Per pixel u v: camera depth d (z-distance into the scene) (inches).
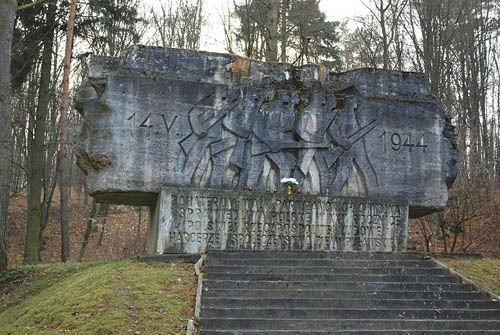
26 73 866.1
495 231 925.8
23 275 573.6
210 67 580.7
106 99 542.0
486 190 1037.8
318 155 579.2
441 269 473.4
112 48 1006.4
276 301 388.2
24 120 1034.1
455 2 1230.3
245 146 566.6
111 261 582.9
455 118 1143.0
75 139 548.4
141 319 359.9
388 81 619.5
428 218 956.6
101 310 370.0
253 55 1007.0
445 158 611.2
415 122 608.7
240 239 526.3
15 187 1315.2
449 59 1221.1
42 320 379.2
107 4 911.7
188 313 371.9
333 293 409.1
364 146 589.9
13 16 586.6
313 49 1149.7
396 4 1206.3
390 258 507.5
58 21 861.8
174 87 561.0
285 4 974.4
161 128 551.2
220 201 529.7
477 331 363.9
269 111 580.1
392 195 586.6
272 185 568.1
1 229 580.4
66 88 717.9
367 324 366.9
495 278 472.4
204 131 558.6
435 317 388.8
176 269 463.2
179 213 521.3
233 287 413.1
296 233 537.3
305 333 347.9
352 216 553.6
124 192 536.7
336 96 598.9
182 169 548.7
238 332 343.0
